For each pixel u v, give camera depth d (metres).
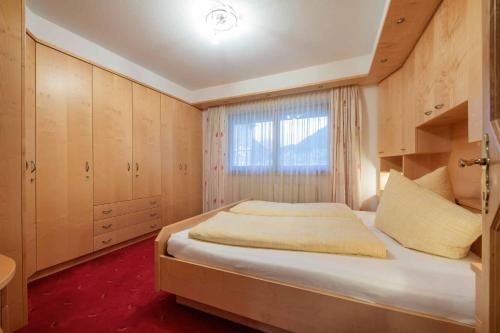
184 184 3.56
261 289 1.17
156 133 3.07
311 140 3.11
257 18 1.99
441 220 1.17
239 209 2.29
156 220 3.05
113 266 2.15
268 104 3.37
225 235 1.42
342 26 2.11
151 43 2.40
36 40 1.84
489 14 0.54
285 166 3.26
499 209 0.52
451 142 1.80
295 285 1.12
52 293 1.69
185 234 1.58
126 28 2.14
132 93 2.74
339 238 1.28
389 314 0.94
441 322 0.86
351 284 1.02
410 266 1.06
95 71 2.32
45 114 1.90
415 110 1.89
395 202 1.48
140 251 2.53
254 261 1.21
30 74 1.79
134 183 2.75
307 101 3.12
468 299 0.86
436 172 1.56
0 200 1.19
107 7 1.85
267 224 1.69
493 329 0.57
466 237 1.08
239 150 3.59
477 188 1.53
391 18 1.60
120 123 2.58
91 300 1.61
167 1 1.79
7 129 1.20
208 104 3.70
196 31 2.19
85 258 2.27
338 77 2.77
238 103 3.58
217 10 1.86
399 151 2.24
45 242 1.90
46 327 1.34
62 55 2.04
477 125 1.02
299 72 3.01
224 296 1.26
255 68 3.00
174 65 2.91
